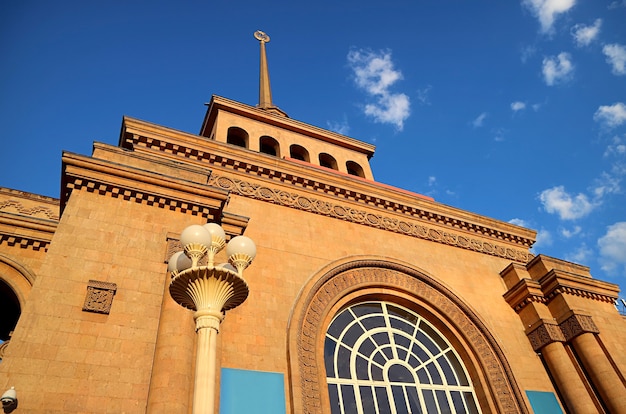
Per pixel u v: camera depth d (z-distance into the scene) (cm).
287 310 1508
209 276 796
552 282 2042
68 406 944
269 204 1825
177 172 1534
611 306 2108
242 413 1193
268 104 3394
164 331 1116
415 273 1911
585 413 1694
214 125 2550
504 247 2358
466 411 1680
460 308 1919
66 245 1182
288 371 1355
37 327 1020
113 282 1168
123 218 1309
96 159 1343
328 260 1753
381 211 2106
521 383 1766
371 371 1620
